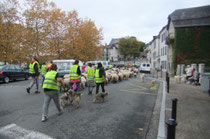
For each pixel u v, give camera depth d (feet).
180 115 15.87
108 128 12.94
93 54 108.88
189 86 37.68
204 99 23.25
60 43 77.56
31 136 11.40
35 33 69.46
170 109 18.10
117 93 28.02
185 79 45.75
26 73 51.60
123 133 12.05
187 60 68.44
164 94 27.14
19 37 64.64
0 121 14.24
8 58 62.64
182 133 11.81
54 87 14.60
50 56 74.95
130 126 13.39
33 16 68.03
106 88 33.55
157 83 44.47
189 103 20.79
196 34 68.18
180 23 70.59
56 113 16.58
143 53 245.24
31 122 14.05
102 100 21.57
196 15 72.02
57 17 73.92
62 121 14.38
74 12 84.07
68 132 12.14
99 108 18.56
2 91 29.04
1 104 19.88
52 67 15.01
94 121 14.44
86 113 16.69
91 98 23.70
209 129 12.52
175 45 70.28
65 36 77.87
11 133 11.86
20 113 16.47
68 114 16.33
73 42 81.97
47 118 14.84
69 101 19.52
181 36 69.67
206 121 14.23
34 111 17.17
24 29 67.97
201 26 67.56
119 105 20.01
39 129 12.62
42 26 70.74
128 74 54.95
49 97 14.73
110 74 44.55
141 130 12.62
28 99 22.66
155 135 11.80
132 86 37.06
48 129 12.64
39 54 70.85
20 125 13.38
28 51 67.87
